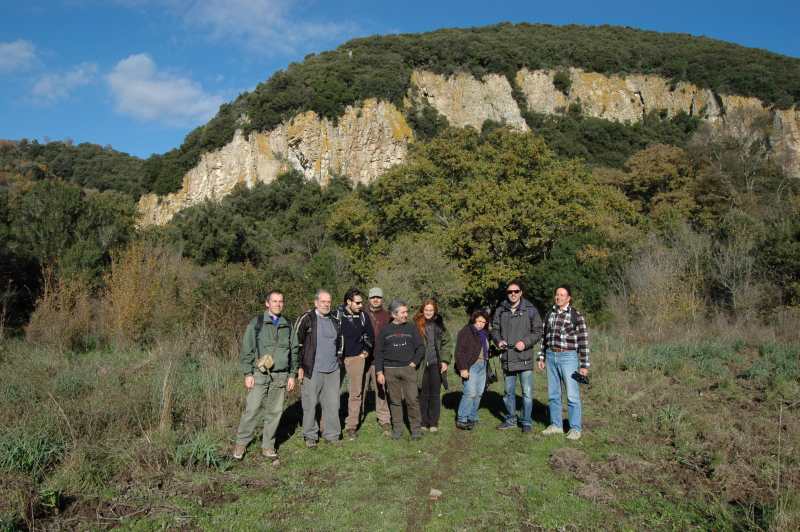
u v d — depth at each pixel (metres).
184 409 6.76
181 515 4.26
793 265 16.41
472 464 5.55
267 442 5.67
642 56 98.44
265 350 5.65
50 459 4.95
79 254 15.77
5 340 11.12
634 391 8.62
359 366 6.65
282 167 75.06
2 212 17.70
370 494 4.77
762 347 11.71
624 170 49.88
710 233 21.62
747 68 87.25
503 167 31.72
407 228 33.16
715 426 6.26
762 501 4.42
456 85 92.56
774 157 43.00
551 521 4.19
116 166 94.25
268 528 4.07
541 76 95.38
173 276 14.02
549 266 25.08
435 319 7.04
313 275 24.33
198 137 84.19
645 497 4.65
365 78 82.44
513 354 6.70
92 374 8.42
